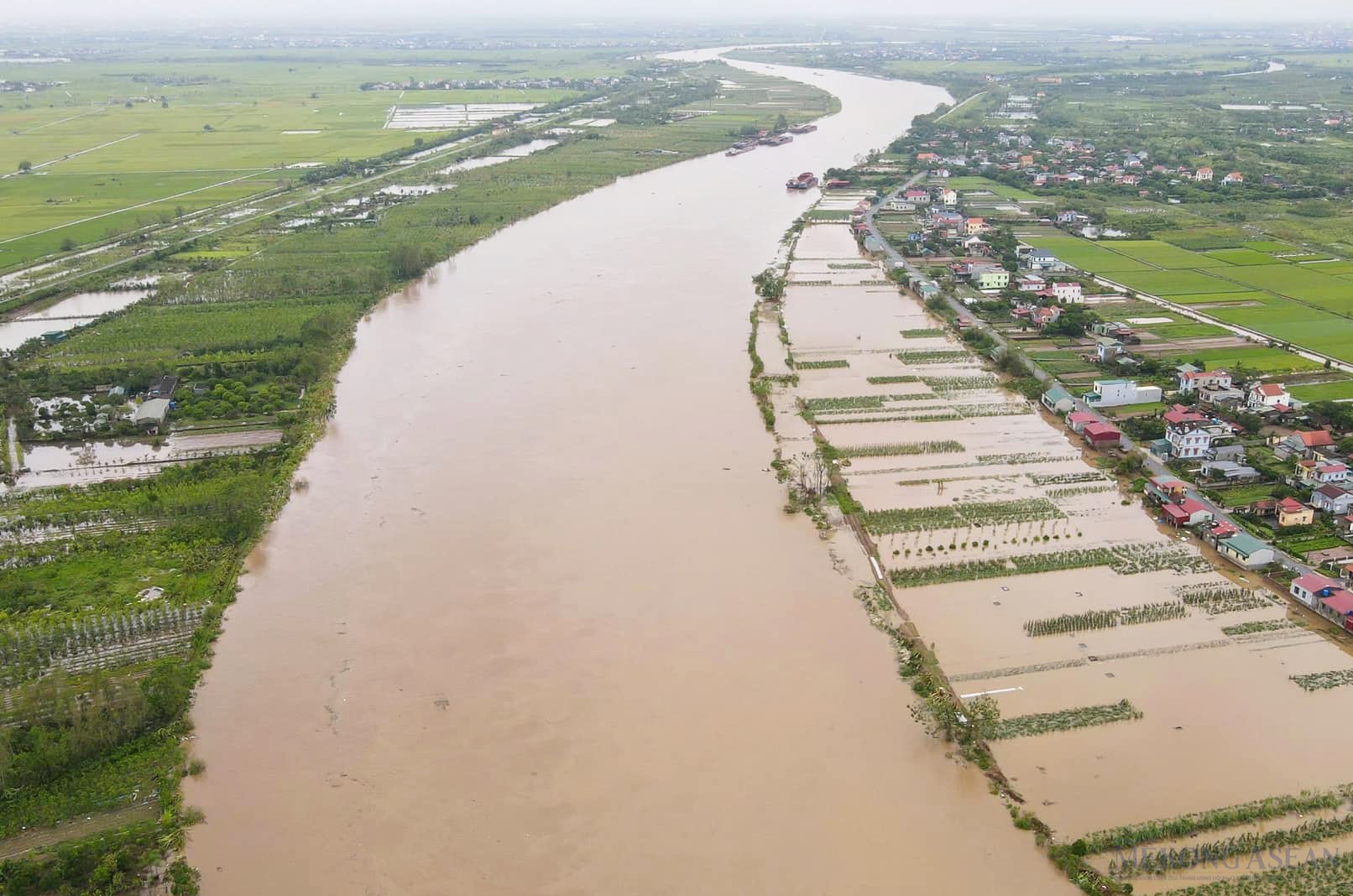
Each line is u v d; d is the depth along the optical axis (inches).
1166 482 4739.2
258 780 3211.1
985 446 5433.1
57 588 4237.2
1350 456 4958.2
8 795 3181.6
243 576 4311.0
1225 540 4288.9
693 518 4709.6
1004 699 3464.6
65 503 4886.8
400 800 3120.1
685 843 2935.5
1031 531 4537.4
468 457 5349.4
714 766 3213.6
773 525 4640.8
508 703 3513.8
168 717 3467.0
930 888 2773.1
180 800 3127.5
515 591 4146.2
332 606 4084.6
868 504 4817.9
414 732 3395.7
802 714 3430.1
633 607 4028.1
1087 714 3378.4
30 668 3754.9
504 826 3014.3
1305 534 4397.1
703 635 3853.3
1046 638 3777.1
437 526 4670.3
